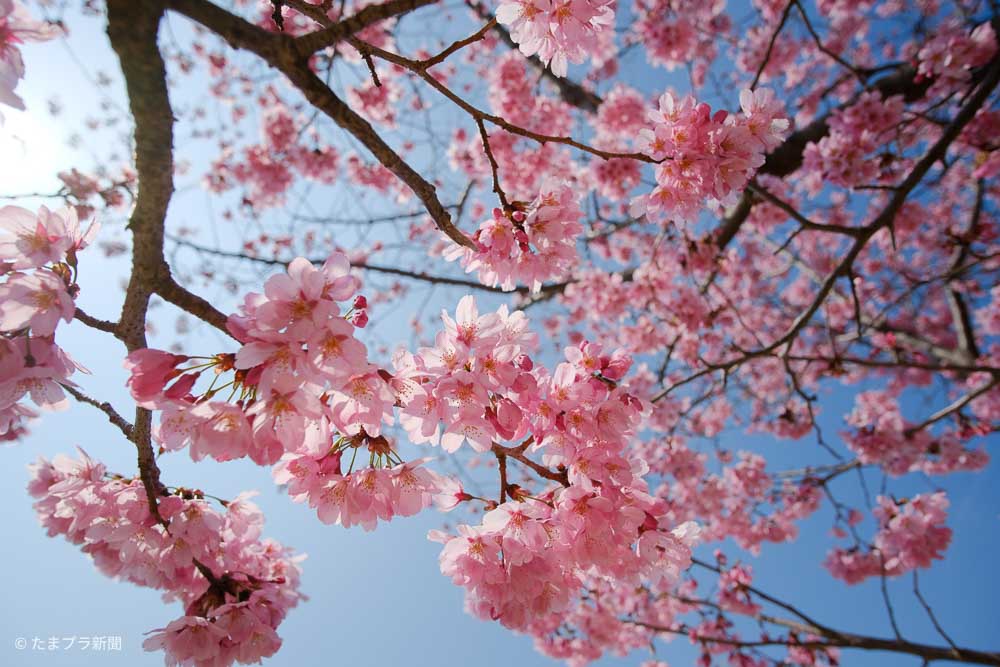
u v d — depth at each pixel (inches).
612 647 58.5
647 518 16.3
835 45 62.0
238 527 18.5
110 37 12.1
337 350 12.5
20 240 14.5
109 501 17.2
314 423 14.2
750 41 62.2
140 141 13.4
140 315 16.0
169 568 17.1
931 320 82.6
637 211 20.6
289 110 58.0
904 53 55.2
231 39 13.2
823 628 46.1
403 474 15.1
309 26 49.1
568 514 15.0
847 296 74.6
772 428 62.1
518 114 51.2
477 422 14.6
